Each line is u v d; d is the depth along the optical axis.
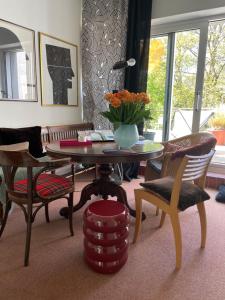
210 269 1.54
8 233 1.93
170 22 3.35
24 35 2.76
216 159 3.33
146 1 3.12
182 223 2.14
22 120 2.84
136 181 3.32
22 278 1.44
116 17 3.32
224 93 3.19
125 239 1.53
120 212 1.52
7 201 1.77
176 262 1.55
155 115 3.71
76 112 3.69
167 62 3.52
